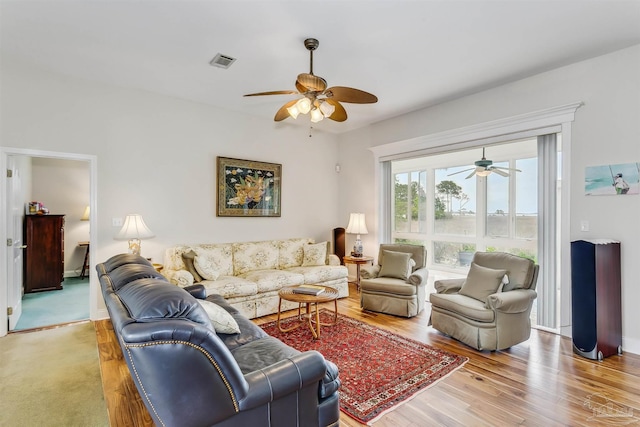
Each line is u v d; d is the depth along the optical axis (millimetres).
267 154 5129
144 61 3195
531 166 5062
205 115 4480
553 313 3477
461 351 2957
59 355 2865
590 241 2879
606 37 2750
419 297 4059
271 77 3578
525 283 3143
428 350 2969
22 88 3311
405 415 2037
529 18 2467
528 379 2467
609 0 2250
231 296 3713
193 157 4387
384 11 2375
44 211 5309
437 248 6242
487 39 2775
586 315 2824
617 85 2984
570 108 3236
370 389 2326
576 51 2992
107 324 3623
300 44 2854
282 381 1450
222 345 1280
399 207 6770
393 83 3721
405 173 6676
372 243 5441
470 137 4102
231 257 4426
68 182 6125
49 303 4402
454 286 3479
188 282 3545
